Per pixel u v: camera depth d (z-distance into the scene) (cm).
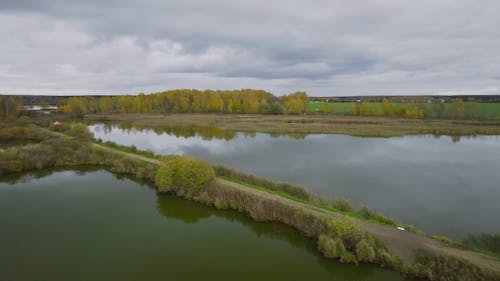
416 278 1299
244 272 1462
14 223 1994
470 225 1812
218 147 4341
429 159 3547
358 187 2505
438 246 1447
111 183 2788
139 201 2361
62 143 3697
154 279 1413
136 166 3041
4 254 1627
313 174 2886
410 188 2486
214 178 2450
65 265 1528
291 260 1561
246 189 2264
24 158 3209
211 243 1738
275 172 2955
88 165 3362
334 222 1583
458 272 1215
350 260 1446
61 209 2219
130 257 1598
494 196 2308
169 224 1981
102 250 1667
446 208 2072
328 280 1393
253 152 3950
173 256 1606
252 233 1859
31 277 1428
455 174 2906
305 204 1984
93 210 2197
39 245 1720
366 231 1545
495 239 1518
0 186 2706
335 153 3881
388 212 2002
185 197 2316
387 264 1384
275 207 1898
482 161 3450
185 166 2359
